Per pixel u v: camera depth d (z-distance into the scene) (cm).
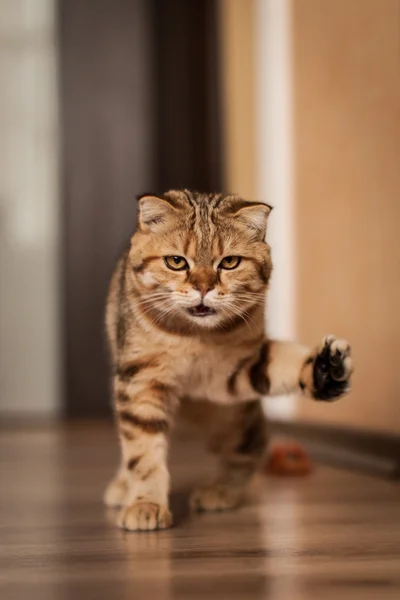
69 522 90
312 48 138
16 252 193
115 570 74
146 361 88
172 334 87
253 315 88
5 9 192
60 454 134
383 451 115
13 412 192
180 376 89
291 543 81
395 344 112
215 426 97
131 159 194
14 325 193
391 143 112
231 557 77
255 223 89
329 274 132
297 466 116
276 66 155
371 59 117
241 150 173
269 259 90
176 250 86
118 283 95
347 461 122
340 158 128
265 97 161
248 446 97
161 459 88
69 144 193
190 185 195
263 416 98
